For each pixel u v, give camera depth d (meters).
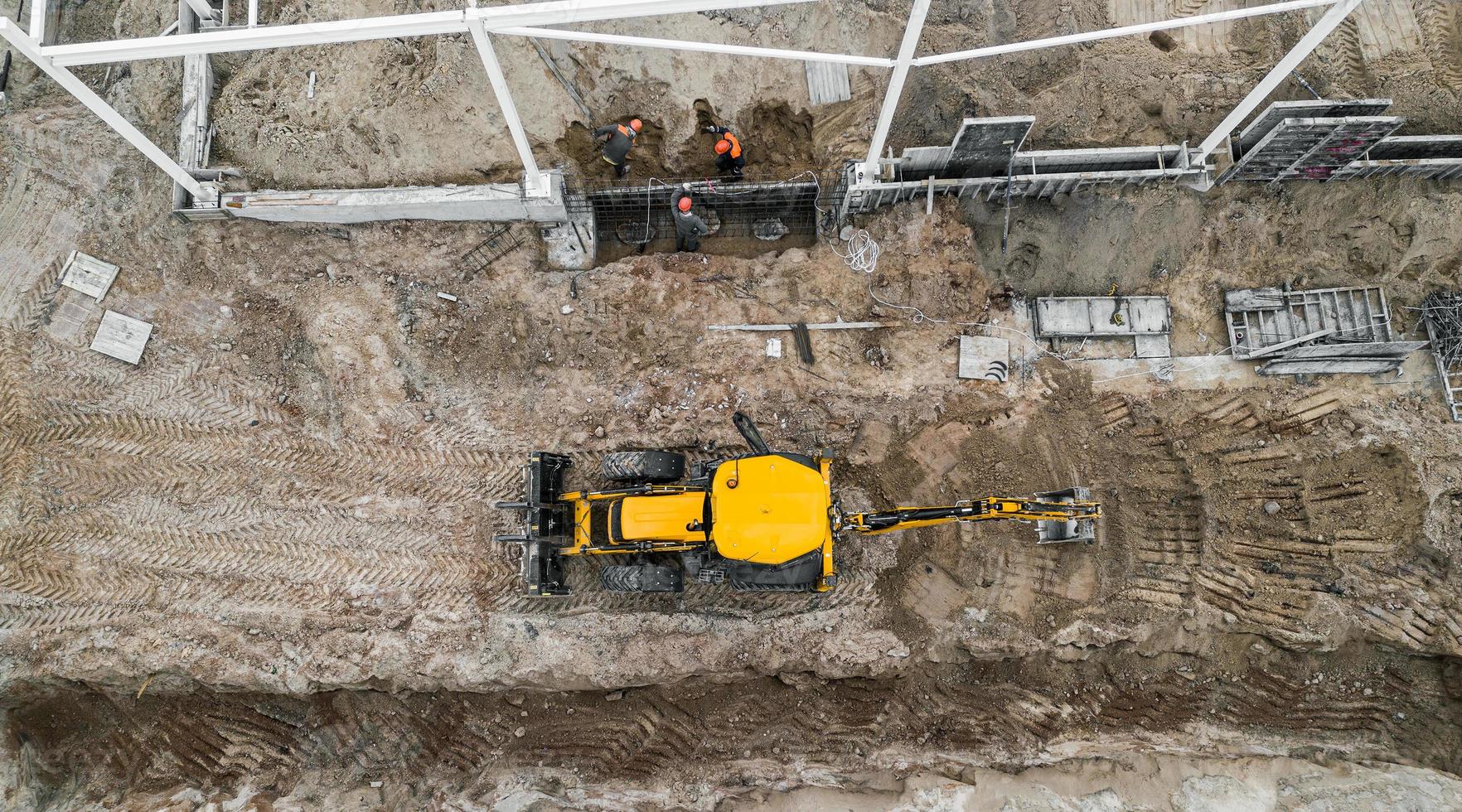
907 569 12.12
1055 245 12.41
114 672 11.76
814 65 12.29
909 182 11.98
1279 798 10.64
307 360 12.45
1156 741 11.59
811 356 12.32
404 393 12.34
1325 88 12.20
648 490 11.10
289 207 12.15
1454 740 11.20
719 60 12.19
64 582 11.90
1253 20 12.52
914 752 11.84
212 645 11.79
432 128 12.16
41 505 11.98
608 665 11.76
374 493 12.20
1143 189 12.08
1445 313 11.92
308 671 11.73
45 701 12.23
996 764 11.43
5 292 12.28
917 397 12.21
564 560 12.14
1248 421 12.14
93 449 12.15
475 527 12.13
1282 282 12.38
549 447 12.31
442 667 11.74
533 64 11.98
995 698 12.12
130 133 10.57
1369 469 11.73
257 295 12.54
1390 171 11.75
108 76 13.07
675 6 8.75
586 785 11.95
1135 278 12.54
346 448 12.25
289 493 12.18
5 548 11.88
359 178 12.35
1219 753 11.30
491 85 11.99
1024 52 12.38
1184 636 11.80
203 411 12.28
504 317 12.59
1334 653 11.60
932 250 12.29
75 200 12.48
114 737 12.59
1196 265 12.45
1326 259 12.28
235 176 12.42
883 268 12.44
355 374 12.26
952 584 12.09
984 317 12.43
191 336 12.43
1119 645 11.80
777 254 12.91
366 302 12.45
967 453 12.27
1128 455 12.18
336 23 9.02
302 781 12.33
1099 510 11.11
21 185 12.53
